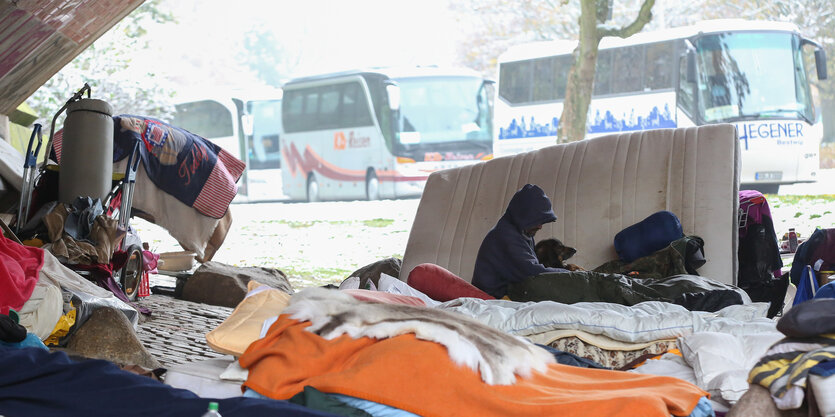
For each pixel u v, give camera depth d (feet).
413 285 20.42
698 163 23.80
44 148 45.32
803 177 68.90
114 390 11.57
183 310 29.66
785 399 10.21
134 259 29.68
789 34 69.77
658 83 71.97
